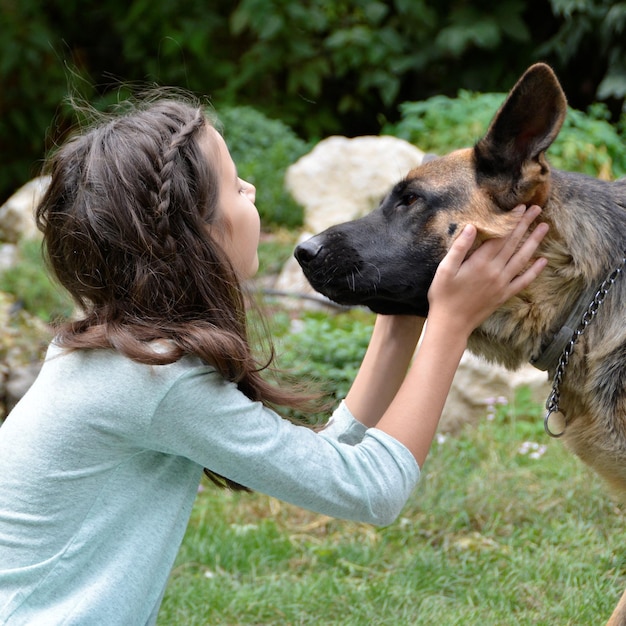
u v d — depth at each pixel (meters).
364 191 7.80
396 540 4.05
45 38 10.15
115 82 10.75
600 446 2.77
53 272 2.25
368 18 9.40
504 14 8.83
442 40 8.87
